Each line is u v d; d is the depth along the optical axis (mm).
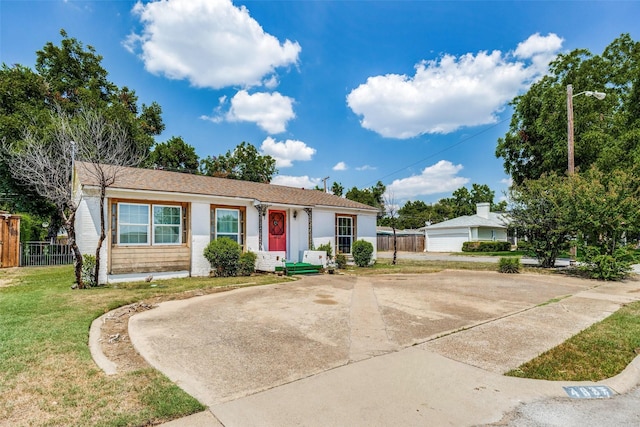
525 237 15508
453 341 4688
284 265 11992
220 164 36188
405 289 8984
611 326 5395
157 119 29031
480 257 24812
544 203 13750
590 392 3281
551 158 22016
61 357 3906
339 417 2754
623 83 22828
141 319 5750
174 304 6980
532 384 3420
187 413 2775
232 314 6145
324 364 3867
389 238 38844
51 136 13680
